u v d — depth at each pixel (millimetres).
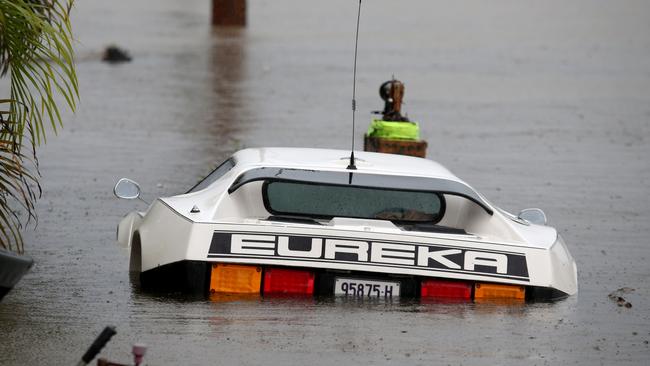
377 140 51656
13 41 32531
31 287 33156
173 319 28641
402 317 29094
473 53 131000
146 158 62250
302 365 24984
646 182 60500
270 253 29625
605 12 199250
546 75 112938
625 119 85750
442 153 68312
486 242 30391
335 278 30109
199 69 109500
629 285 36062
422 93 97188
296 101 89250
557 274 30859
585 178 61094
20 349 26062
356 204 33219
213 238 29734
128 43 131625
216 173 35938
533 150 70625
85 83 95562
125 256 38594
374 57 124188
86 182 54625
